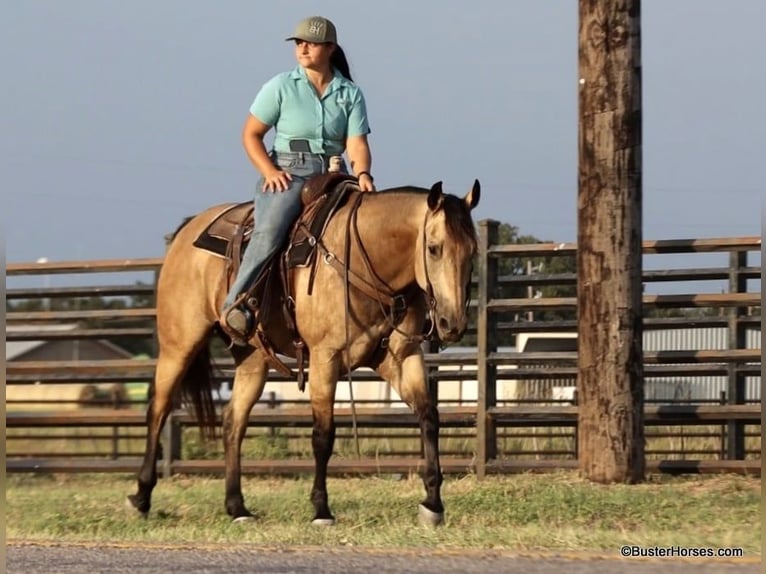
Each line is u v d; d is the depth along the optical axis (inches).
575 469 589.3
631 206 540.1
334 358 451.8
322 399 453.1
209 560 354.6
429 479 449.4
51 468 676.1
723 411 585.0
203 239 506.0
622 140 538.9
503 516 476.7
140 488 517.7
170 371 519.8
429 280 419.8
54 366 689.6
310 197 461.7
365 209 446.9
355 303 443.8
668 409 590.9
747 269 593.0
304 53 476.4
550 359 605.0
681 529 432.1
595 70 542.3
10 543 409.1
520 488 540.4
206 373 527.2
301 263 452.8
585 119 546.0
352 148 480.1
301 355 467.2
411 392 450.6
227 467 508.7
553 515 472.7
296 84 476.7
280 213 462.6
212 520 502.0
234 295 466.6
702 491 522.6
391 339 448.8
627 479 540.1
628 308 539.5
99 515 522.6
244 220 496.4
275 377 677.3
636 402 541.6
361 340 446.3
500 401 660.1
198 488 615.5
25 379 697.0
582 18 547.2
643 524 448.8
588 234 544.4
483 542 384.8
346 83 482.3
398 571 326.3
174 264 518.6
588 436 546.9
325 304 447.5
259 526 472.7
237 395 510.0
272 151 481.4
